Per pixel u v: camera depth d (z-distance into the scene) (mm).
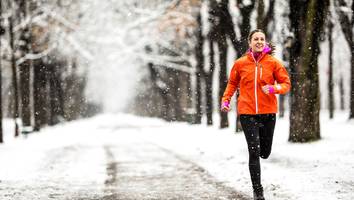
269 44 14281
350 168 18688
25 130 59438
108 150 36469
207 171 21750
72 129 84375
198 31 70625
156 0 86312
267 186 16328
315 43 30234
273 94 13977
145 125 95312
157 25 79062
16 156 31234
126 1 86812
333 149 25125
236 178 18984
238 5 42906
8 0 61844
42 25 66562
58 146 41781
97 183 19078
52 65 93625
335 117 77000
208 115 71062
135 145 41219
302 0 30281
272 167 21125
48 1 67750
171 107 113188
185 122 92750
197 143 38844
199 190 16672
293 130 30609
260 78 13734
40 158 30188
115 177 20750
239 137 40312
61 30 74250
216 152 30344
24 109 64688
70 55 91125
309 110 30203
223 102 14680
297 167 20484
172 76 102562
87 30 86562
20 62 64312
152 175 21172
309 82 30234
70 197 15875
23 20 63188
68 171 23266
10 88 101500
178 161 26922
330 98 70562
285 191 15203
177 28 67375
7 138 57719
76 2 80938
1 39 62250
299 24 30516
